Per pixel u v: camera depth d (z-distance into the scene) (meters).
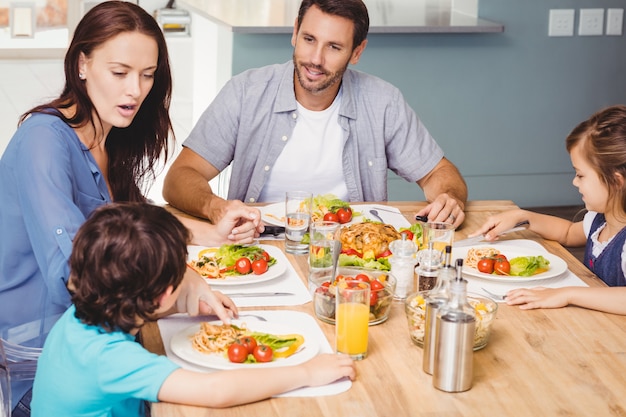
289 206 2.19
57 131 1.88
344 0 2.48
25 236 1.91
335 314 1.78
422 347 1.71
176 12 6.61
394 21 4.38
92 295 1.48
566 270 2.14
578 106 4.75
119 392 1.49
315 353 1.64
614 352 1.71
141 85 1.91
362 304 1.62
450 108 4.57
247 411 1.46
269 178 2.77
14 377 1.93
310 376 1.53
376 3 4.93
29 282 1.94
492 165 4.72
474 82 4.56
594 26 4.64
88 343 1.51
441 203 2.42
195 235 2.19
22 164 1.84
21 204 1.85
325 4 2.47
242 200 2.82
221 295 1.80
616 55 4.71
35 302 1.94
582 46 4.66
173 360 1.61
